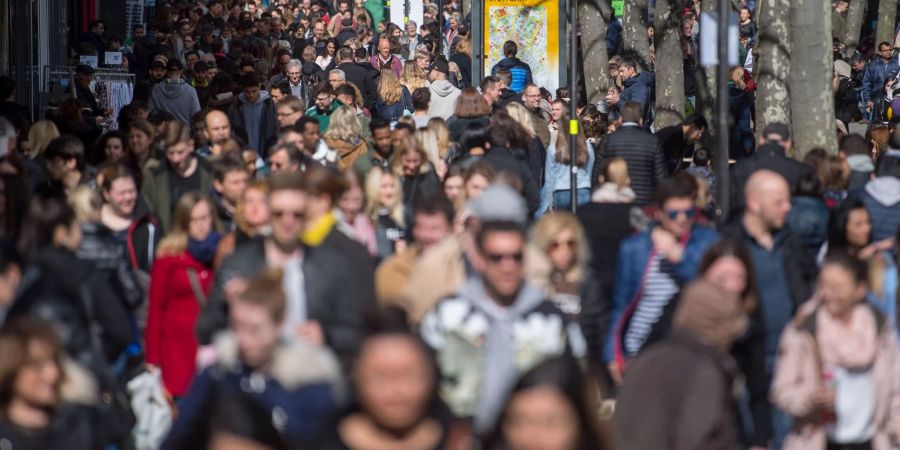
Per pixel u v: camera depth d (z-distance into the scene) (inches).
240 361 757.3
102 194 1207.6
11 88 1900.8
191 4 4461.1
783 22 1883.6
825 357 956.6
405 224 1286.9
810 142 1781.5
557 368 610.9
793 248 1093.1
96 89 2546.8
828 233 1197.1
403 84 2504.9
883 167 1441.9
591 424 606.2
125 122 1775.3
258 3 5177.2
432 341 821.9
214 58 3314.5
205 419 751.7
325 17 5265.8
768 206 1074.7
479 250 823.7
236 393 746.2
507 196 882.1
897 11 4621.1
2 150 1384.1
